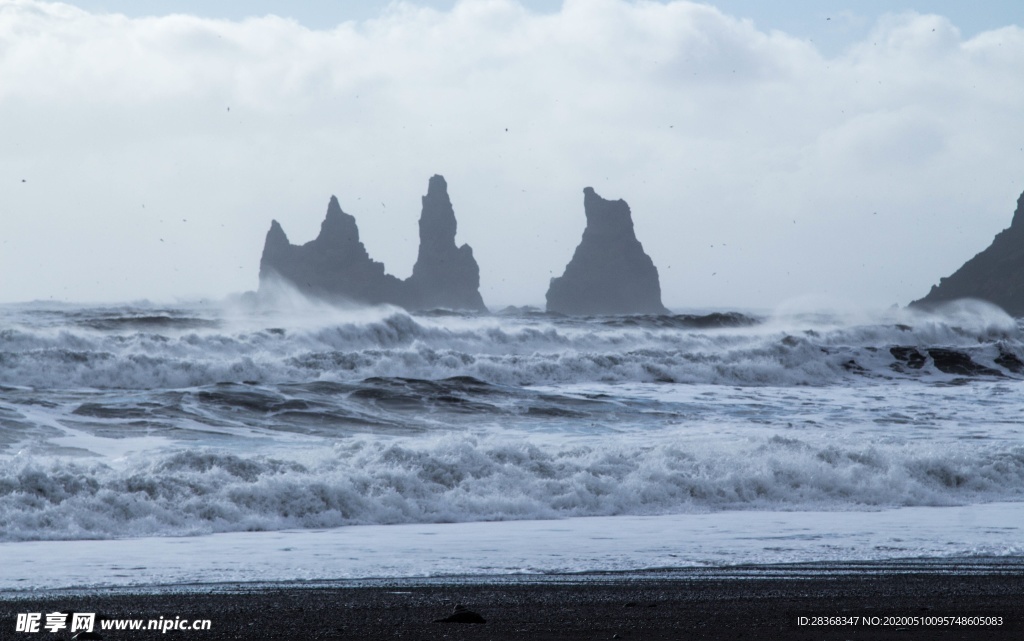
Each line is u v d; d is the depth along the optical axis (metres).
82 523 28.17
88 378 65.81
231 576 22.31
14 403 52.16
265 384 60.53
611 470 36.19
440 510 32.06
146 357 67.81
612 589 20.78
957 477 38.56
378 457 35.09
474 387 62.91
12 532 27.12
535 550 26.11
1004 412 61.41
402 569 23.27
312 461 34.88
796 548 26.45
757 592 20.52
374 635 16.69
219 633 16.84
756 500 35.28
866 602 19.52
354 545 26.81
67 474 30.03
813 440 45.06
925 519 32.09
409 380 63.31
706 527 30.41
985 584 21.41
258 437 47.47
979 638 16.73
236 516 29.83
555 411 58.00
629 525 30.78
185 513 29.47
